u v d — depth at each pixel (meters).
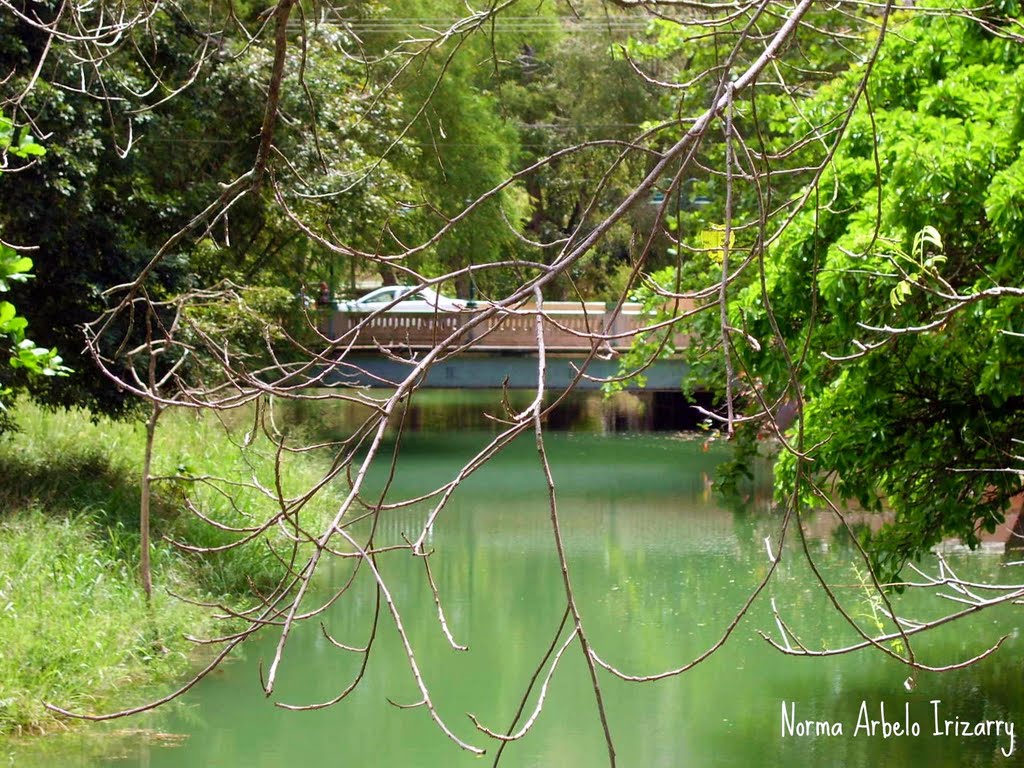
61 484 19.30
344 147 21.03
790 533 23.27
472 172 35.03
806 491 11.77
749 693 14.21
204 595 16.84
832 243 10.41
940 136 9.80
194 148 20.48
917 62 11.78
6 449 20.72
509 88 51.34
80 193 16.98
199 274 21.47
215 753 12.45
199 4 18.86
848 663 15.16
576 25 50.81
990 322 9.66
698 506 26.78
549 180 53.66
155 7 5.87
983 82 11.12
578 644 16.33
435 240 4.31
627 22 29.36
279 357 25.67
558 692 14.62
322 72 20.66
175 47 18.67
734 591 18.88
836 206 10.52
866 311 9.85
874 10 12.34
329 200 19.80
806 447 11.69
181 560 17.44
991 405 11.57
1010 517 20.98
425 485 28.78
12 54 15.79
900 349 10.88
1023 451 11.52
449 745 12.88
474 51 34.44
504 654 16.16
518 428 3.52
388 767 12.13
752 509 26.41
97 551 16.47
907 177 9.41
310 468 26.72
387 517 25.14
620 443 37.19
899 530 12.31
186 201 20.31
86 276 17.52
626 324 36.62
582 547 22.56
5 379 17.75
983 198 9.47
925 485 12.22
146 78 19.00
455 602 18.70
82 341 17.98
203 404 4.39
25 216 16.44
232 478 21.67
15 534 16.55
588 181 52.81
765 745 12.48
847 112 3.94
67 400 18.72
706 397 41.09
